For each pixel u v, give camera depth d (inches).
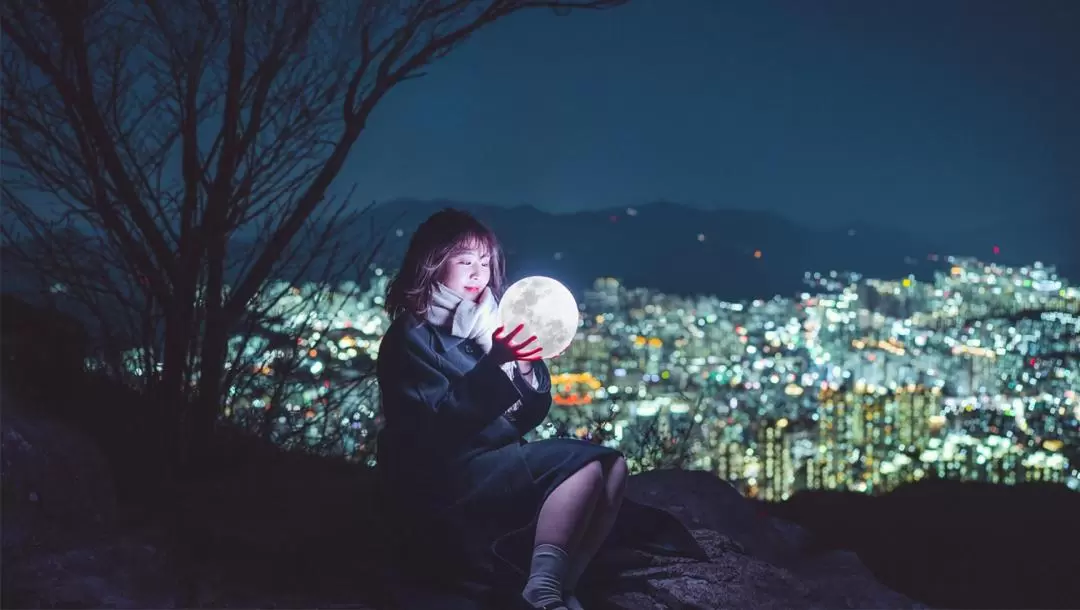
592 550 108.3
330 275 169.8
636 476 170.4
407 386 109.8
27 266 151.5
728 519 156.1
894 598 131.4
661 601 118.3
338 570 122.1
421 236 117.9
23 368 149.9
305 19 156.5
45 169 148.4
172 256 159.0
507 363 112.6
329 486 155.9
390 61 164.9
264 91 160.2
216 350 164.2
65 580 109.0
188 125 157.9
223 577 118.0
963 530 202.7
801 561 147.3
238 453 170.2
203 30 153.1
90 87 148.3
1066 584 173.8
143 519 134.4
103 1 148.9
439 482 107.8
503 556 108.3
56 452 126.3
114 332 159.8
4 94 145.5
